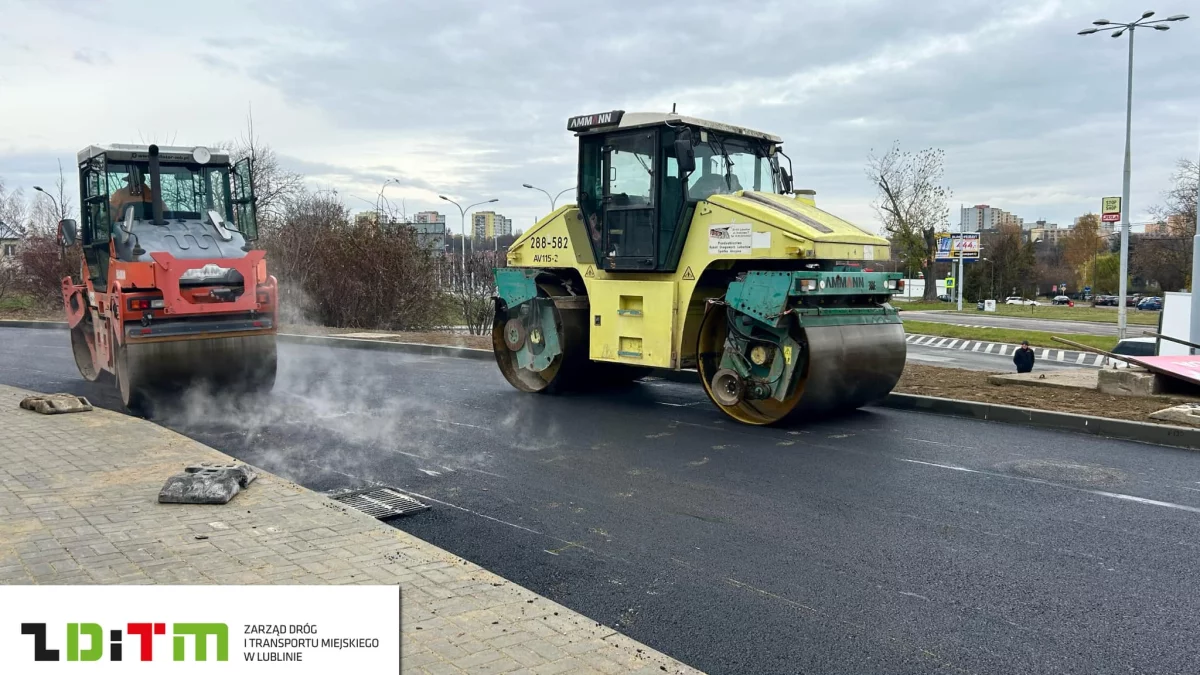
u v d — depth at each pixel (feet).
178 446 22.24
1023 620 13.05
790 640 12.35
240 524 16.05
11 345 57.16
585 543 16.56
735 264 29.25
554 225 34.37
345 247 74.13
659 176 29.94
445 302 82.48
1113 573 14.97
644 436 26.48
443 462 23.15
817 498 19.56
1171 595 14.01
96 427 24.61
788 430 27.27
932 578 14.74
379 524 16.22
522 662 10.80
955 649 12.09
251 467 19.52
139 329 29.63
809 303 27.63
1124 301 97.14
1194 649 12.10
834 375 26.96
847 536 16.92
